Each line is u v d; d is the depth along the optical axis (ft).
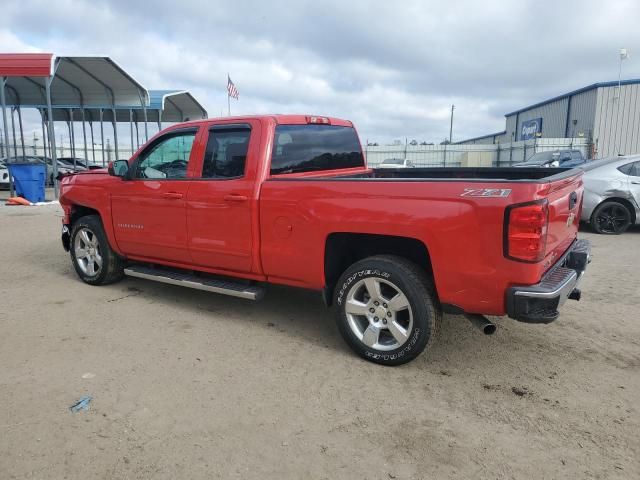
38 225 36.58
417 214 11.66
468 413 10.62
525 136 151.33
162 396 11.23
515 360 13.19
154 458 9.07
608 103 107.04
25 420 10.20
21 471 8.68
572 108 119.65
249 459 9.07
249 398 11.19
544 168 16.79
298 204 13.44
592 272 22.18
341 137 18.16
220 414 10.53
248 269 14.93
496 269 10.98
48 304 17.52
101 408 10.69
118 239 18.33
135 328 15.34
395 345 12.66
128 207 17.62
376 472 8.73
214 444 9.50
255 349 13.88
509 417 10.45
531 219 10.52
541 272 11.10
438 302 12.34
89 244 19.71
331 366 12.83
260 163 14.30
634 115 105.70
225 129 15.21
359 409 10.77
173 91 77.51
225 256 15.20
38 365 12.69
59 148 107.96
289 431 9.95
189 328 15.40
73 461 8.96
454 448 9.39
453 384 11.89
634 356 13.42
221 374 12.34
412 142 126.52
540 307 10.82
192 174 15.89
